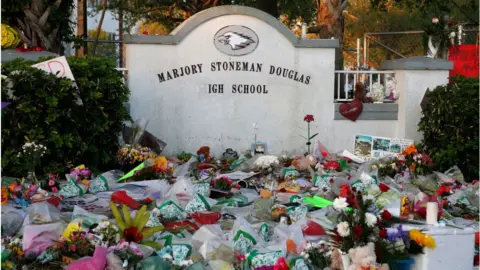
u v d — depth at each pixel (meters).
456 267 6.38
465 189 9.92
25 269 6.16
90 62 11.19
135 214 7.20
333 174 10.50
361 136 13.20
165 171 10.41
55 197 8.42
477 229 7.18
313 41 13.45
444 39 14.92
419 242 6.20
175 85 13.13
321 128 13.62
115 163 11.41
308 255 6.39
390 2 21.64
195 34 13.12
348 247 6.08
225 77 13.28
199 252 6.52
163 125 13.12
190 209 8.25
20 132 10.01
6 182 9.02
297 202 8.87
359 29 27.02
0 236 6.68
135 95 12.98
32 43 12.98
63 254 6.21
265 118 13.45
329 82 13.62
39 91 10.06
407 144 12.72
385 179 10.22
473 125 11.86
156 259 6.03
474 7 19.66
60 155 10.30
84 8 18.41
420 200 8.20
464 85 12.07
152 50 13.01
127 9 22.80
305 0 23.28
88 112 10.66
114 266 5.89
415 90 13.52
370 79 14.09
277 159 11.57
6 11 12.82
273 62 13.41
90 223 6.90
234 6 13.13
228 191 9.73
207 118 13.27
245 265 6.21
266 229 7.07
